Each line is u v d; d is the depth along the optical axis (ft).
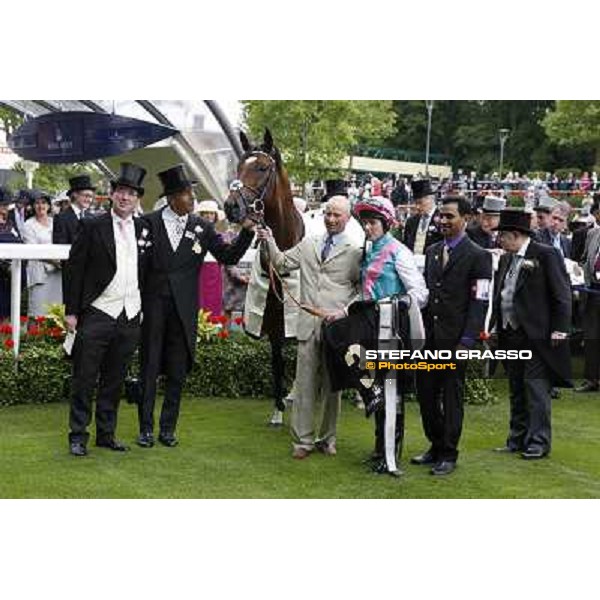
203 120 45.32
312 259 18.98
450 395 18.12
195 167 46.93
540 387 19.61
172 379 19.71
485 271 17.93
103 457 18.49
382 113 103.96
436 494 16.72
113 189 19.12
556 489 17.25
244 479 17.34
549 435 19.70
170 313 19.53
